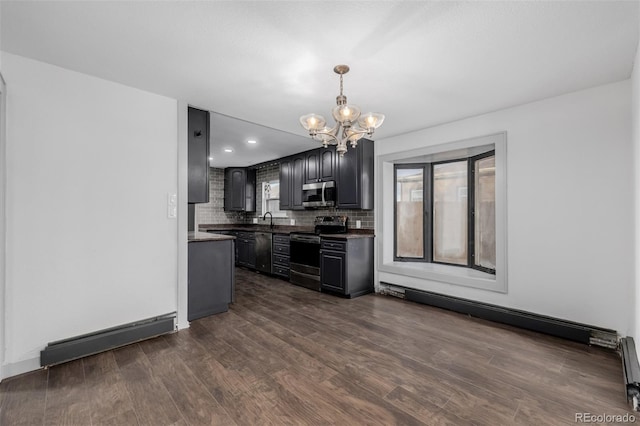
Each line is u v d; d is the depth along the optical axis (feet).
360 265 13.42
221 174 23.12
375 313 10.90
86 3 4.91
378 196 14.05
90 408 5.51
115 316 8.09
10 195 6.60
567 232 8.79
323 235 13.78
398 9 5.05
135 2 4.90
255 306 11.69
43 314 7.01
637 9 5.03
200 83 8.05
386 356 7.55
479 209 12.32
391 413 5.40
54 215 7.15
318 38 5.92
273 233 16.99
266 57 6.66
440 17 5.26
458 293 11.32
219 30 5.68
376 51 6.38
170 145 9.10
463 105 9.60
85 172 7.59
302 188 16.72
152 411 5.43
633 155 7.49
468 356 7.56
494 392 6.04
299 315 10.65
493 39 5.95
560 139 8.86
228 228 21.93
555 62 6.89
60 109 7.22
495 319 9.96
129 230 8.32
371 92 8.58
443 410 5.49
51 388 6.14
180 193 9.30
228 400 5.75
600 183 8.23
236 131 12.84
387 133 12.91
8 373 6.51
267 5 4.96
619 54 6.55
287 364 7.13
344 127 6.93
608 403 5.70
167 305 9.06
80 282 7.53
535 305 9.39
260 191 22.30
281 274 16.43
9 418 5.24
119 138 8.13
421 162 14.14
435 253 14.03
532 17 5.26
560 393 6.01
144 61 6.89
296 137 13.82
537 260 9.34
